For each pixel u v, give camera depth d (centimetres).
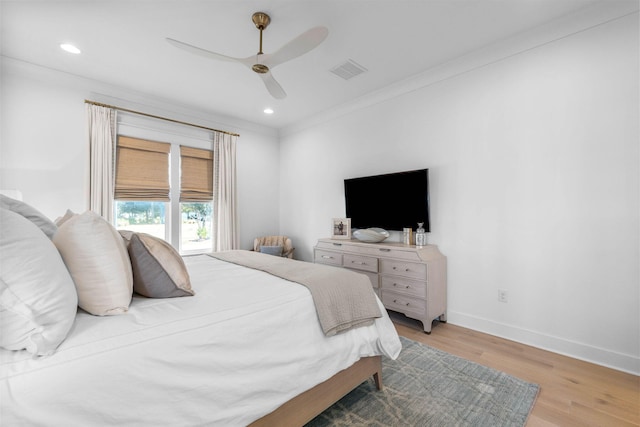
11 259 78
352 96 362
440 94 294
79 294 103
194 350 99
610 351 202
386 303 293
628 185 197
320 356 135
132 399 83
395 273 285
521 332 242
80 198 309
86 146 308
